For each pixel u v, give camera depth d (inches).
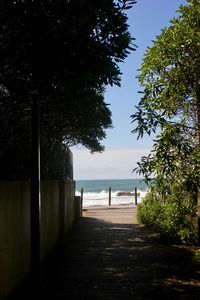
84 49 178.5
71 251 373.4
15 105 232.5
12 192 230.2
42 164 341.1
